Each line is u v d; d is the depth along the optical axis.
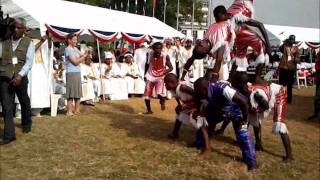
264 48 6.95
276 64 17.09
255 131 6.95
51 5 12.33
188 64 6.73
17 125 7.81
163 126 8.32
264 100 6.34
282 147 7.31
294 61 13.36
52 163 5.77
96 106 11.06
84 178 5.28
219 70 6.59
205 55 6.58
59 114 9.39
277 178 5.84
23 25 6.63
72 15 12.58
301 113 11.50
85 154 6.21
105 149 6.50
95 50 16.05
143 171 5.62
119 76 13.05
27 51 6.67
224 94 5.89
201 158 6.26
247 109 5.89
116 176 5.40
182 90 6.66
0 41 6.61
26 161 5.81
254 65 6.97
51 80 9.16
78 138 7.09
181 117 6.91
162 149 6.60
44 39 8.93
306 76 20.00
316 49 23.28
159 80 9.82
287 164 6.43
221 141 7.27
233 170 5.89
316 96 10.45
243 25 6.87
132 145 6.77
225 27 6.49
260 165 6.23
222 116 6.16
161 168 5.77
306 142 7.96
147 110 10.07
